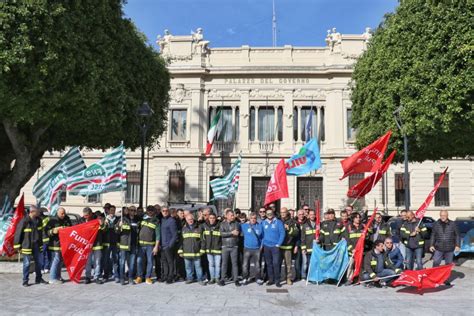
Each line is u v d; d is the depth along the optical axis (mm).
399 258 11531
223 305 9047
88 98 14102
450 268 10633
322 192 31094
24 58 12383
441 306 9023
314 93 31844
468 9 12914
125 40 16438
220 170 31578
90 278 11750
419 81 14172
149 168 32062
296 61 32094
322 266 11633
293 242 12258
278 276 11406
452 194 30516
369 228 11828
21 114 13438
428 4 13938
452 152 16719
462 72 12766
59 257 11797
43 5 12688
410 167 30766
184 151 31500
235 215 11977
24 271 11219
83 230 11625
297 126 31984
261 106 32250
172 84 31938
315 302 9398
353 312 8500
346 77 31391
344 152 30656
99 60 14617
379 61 16547
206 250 11773
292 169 15070
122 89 15891
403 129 14992
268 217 11625
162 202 31125
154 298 9719
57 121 14969
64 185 13750
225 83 32250
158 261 12383
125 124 17203
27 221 11422
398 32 15336
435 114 13508
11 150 17891
